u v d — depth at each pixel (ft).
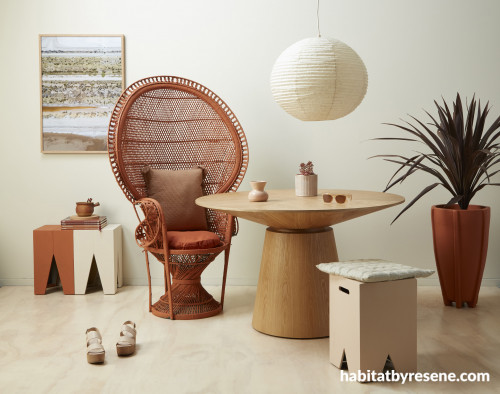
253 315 10.87
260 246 13.87
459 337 10.20
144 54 13.62
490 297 12.79
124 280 13.99
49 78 13.62
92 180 13.85
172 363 9.06
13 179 13.85
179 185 12.35
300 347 9.79
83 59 13.61
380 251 13.84
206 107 12.86
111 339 10.16
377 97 13.58
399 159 13.67
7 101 13.70
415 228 13.78
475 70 13.50
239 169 12.61
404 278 8.43
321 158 13.73
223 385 8.23
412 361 8.51
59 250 13.10
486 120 13.57
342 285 8.65
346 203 9.92
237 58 13.61
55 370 8.80
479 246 11.79
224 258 12.67
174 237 11.45
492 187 13.64
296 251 10.30
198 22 13.57
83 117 13.70
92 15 13.56
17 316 11.54
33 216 13.92
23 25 13.56
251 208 9.47
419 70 13.53
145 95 12.52
